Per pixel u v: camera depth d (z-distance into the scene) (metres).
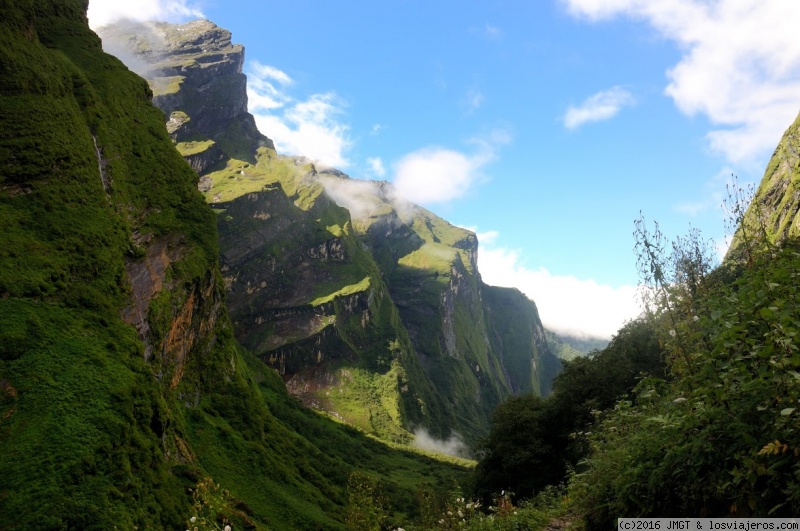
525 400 46.91
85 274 43.41
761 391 6.68
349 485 18.31
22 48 53.66
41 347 33.59
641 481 8.76
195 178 71.88
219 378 65.88
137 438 32.03
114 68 71.75
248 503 44.31
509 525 14.70
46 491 24.75
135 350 40.72
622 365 36.22
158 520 29.86
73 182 49.09
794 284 6.96
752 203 9.77
